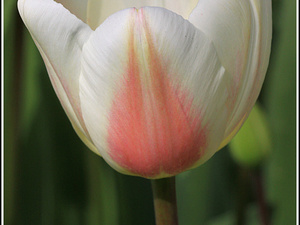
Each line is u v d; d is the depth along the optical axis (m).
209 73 0.24
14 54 0.34
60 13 0.25
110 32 0.24
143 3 0.28
